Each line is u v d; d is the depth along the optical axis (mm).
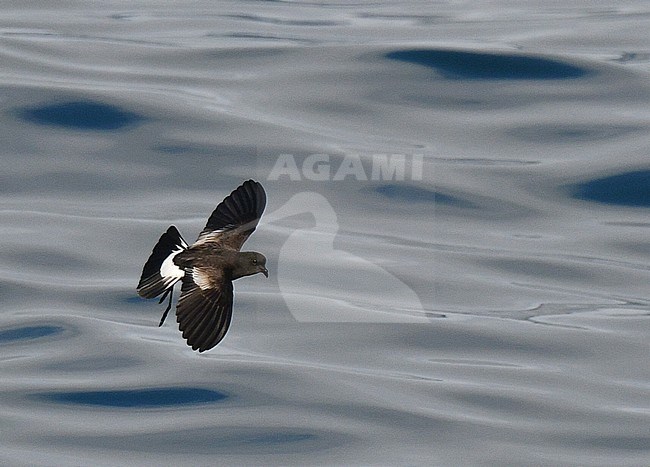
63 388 12711
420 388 12773
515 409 12469
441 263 15336
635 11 25062
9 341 13656
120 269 15203
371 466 11391
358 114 19531
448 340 13812
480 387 12844
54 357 13281
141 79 20562
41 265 15234
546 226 16797
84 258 15422
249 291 14555
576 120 19578
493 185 17609
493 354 13578
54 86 19969
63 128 18734
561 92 20438
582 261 15898
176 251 8641
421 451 11656
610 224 16891
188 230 15992
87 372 13039
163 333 13859
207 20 24109
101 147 18266
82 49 22000
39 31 23031
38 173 17609
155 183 17359
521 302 14758
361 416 12219
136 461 11570
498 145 18812
